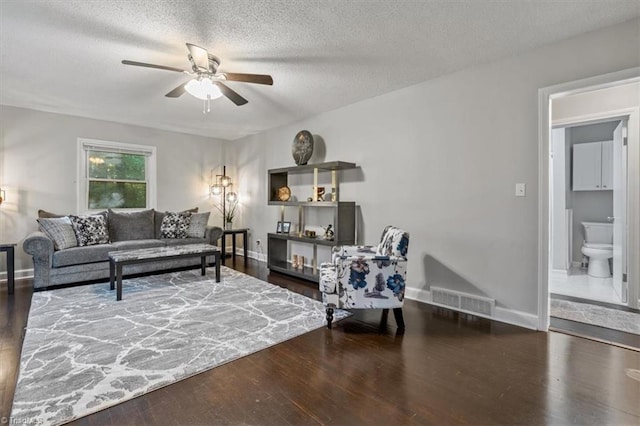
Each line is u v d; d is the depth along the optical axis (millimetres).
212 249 4152
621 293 3467
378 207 3918
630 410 1683
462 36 2525
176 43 2633
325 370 2074
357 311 3172
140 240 4715
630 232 3307
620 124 3559
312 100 4070
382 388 1880
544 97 2670
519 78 2807
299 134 4699
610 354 2297
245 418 1616
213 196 6297
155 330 2652
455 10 2182
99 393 1802
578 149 4941
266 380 1956
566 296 3666
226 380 1952
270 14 2225
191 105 4297
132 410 1668
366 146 4043
